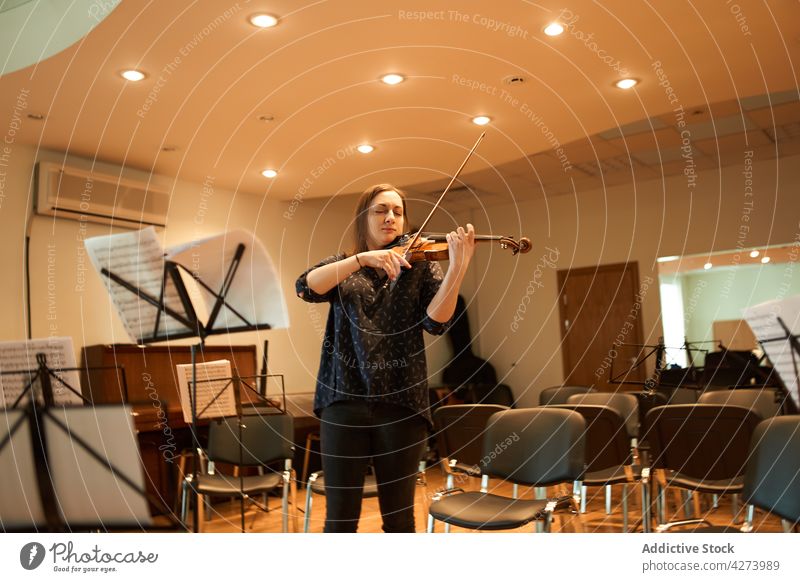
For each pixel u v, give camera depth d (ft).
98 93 14.21
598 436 11.22
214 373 11.41
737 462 10.18
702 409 10.19
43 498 7.34
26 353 9.86
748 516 7.41
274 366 22.75
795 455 7.19
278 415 13.32
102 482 7.36
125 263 10.39
